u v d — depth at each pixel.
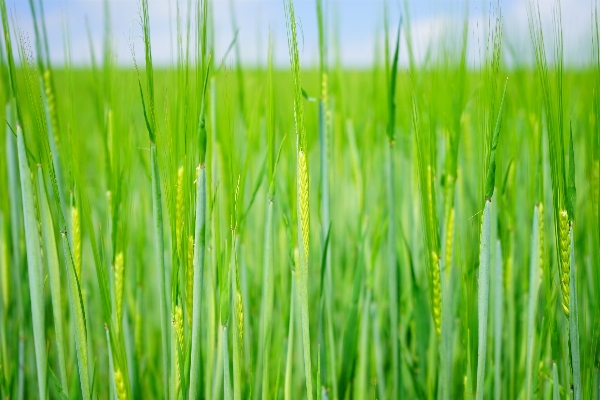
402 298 0.70
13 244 0.60
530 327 0.55
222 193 0.59
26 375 0.63
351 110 0.75
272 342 0.66
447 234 0.56
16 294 0.60
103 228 0.71
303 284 0.48
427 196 0.54
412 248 0.68
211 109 0.58
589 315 0.58
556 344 0.52
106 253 0.56
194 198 0.49
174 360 0.49
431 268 0.54
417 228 0.68
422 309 0.61
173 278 0.48
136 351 0.60
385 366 0.69
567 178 0.49
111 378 0.53
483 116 0.51
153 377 0.66
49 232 0.50
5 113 0.58
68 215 0.54
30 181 0.50
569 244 0.49
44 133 0.48
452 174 0.56
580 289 0.59
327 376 0.58
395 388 0.60
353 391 0.63
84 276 0.57
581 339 0.54
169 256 0.56
